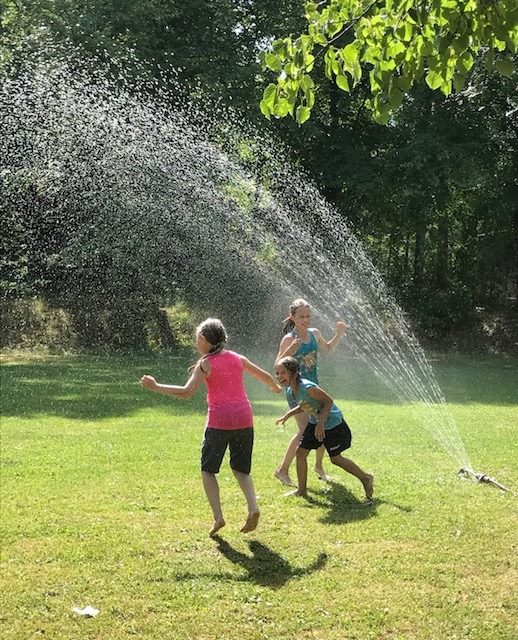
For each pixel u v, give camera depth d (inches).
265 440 353.1
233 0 932.0
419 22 179.3
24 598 167.9
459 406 491.2
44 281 873.5
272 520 225.5
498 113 907.4
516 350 946.1
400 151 906.7
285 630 156.1
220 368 213.0
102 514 228.1
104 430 371.2
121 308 875.4
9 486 258.5
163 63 841.5
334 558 194.9
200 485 263.1
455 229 1128.8
